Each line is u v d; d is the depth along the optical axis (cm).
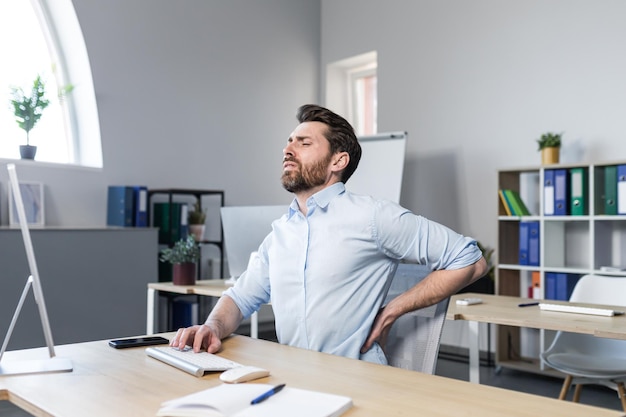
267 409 109
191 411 109
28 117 439
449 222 509
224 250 543
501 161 478
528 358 452
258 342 181
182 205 479
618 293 291
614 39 418
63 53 479
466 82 503
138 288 439
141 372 145
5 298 377
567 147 440
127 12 489
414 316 184
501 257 438
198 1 534
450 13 516
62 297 400
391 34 562
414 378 137
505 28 479
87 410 115
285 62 600
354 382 134
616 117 416
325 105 623
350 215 179
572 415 108
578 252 430
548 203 414
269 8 588
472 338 266
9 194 420
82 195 461
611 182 389
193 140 528
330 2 623
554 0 450
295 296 182
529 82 463
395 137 507
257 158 574
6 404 361
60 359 156
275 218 336
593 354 294
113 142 478
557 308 264
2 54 452
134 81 492
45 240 394
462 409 113
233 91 558
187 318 473
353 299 178
